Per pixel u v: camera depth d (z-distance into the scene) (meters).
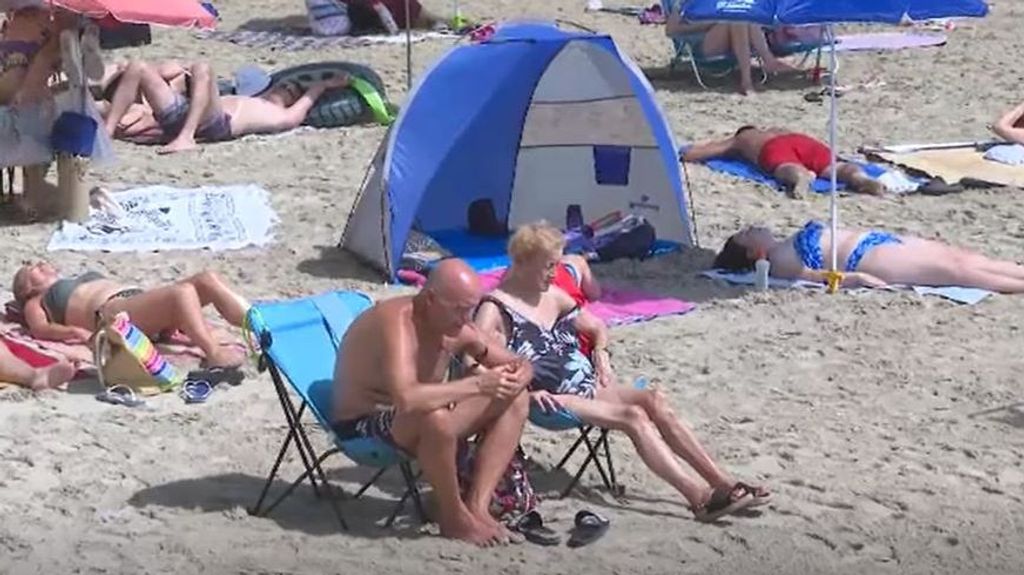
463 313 11.32
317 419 12.30
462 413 11.40
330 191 23.14
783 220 21.55
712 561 11.46
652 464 12.20
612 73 20.23
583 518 11.80
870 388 15.16
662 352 16.23
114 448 13.60
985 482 12.98
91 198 21.64
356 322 11.59
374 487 12.80
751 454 13.49
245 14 40.06
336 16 36.75
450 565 11.30
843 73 32.34
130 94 26.31
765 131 24.41
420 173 19.09
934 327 17.00
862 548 11.72
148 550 11.59
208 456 13.45
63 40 20.80
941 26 37.47
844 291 18.27
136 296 15.66
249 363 15.54
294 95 27.72
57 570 11.28
